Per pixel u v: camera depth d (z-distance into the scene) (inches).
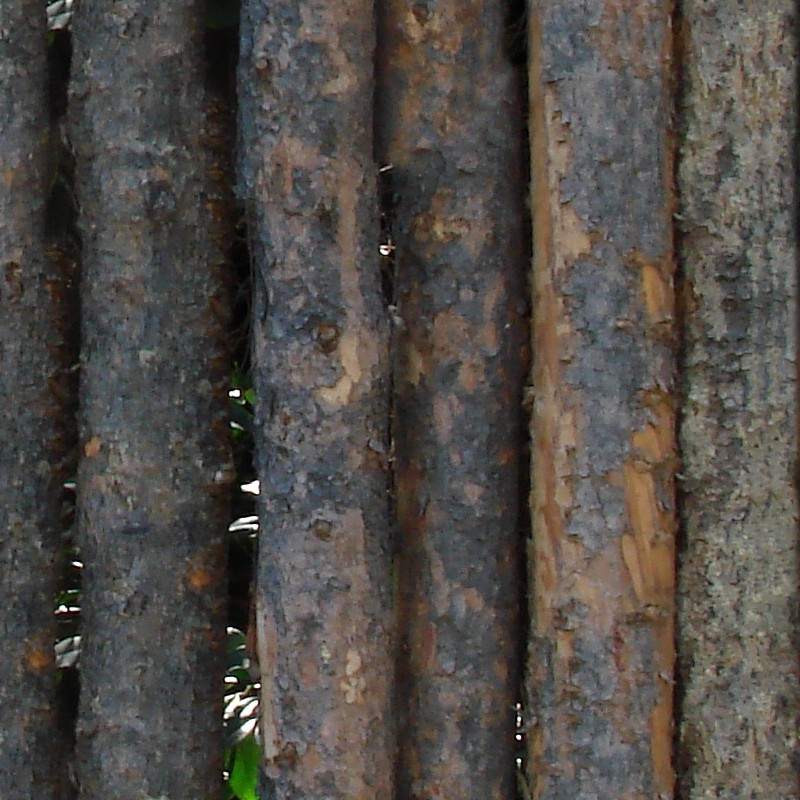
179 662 98.1
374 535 92.7
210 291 99.6
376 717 92.6
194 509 98.6
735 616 93.2
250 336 99.6
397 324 96.0
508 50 97.5
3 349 98.7
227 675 111.0
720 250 93.4
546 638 92.7
